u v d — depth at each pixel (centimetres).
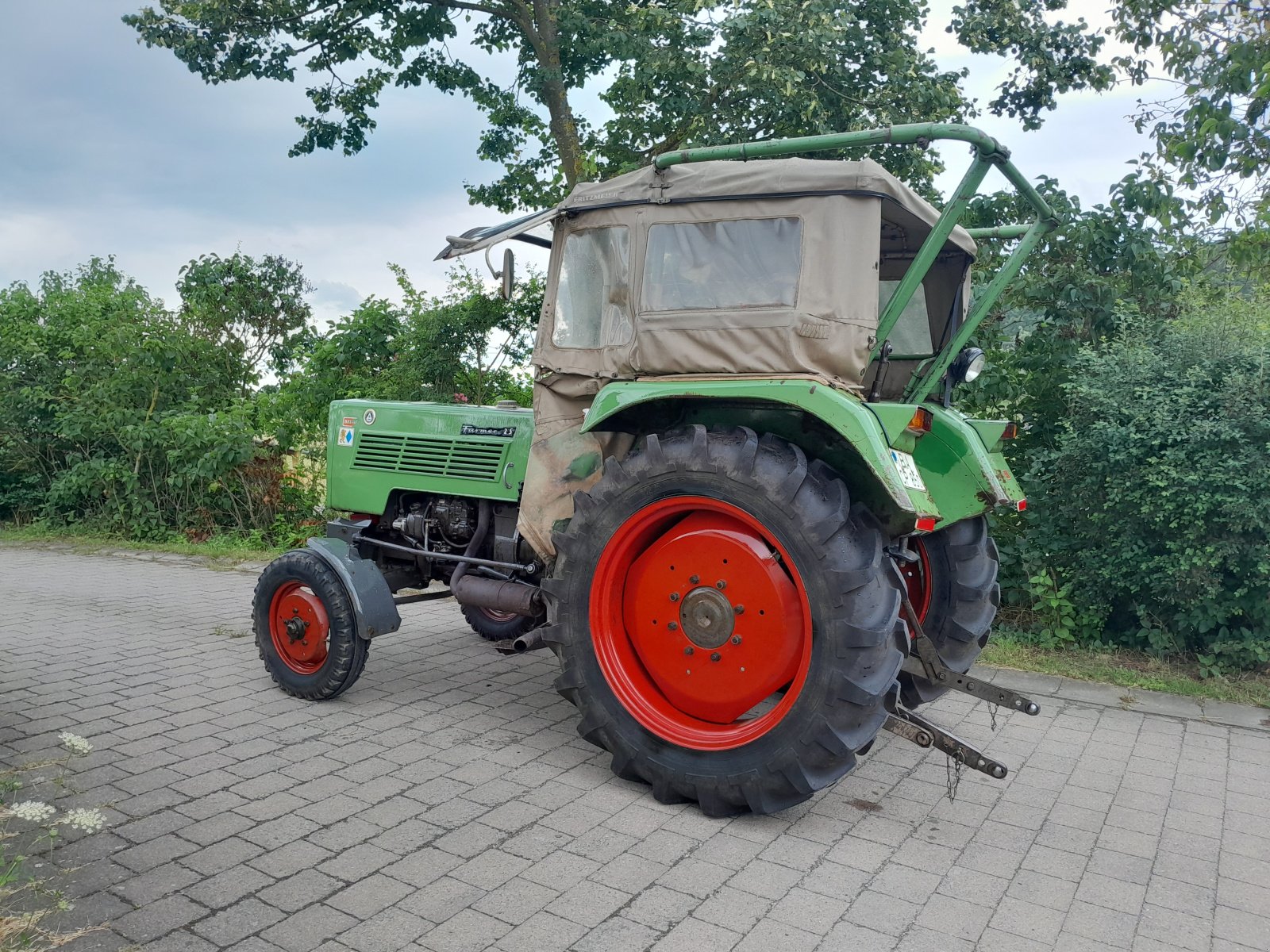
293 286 1302
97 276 1752
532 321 962
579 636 354
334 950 238
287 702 446
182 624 616
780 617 323
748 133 944
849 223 329
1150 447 510
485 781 355
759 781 317
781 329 330
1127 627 573
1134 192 590
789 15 849
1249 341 513
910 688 417
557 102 1090
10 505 1090
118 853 289
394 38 1166
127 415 990
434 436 464
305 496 977
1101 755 397
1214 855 305
